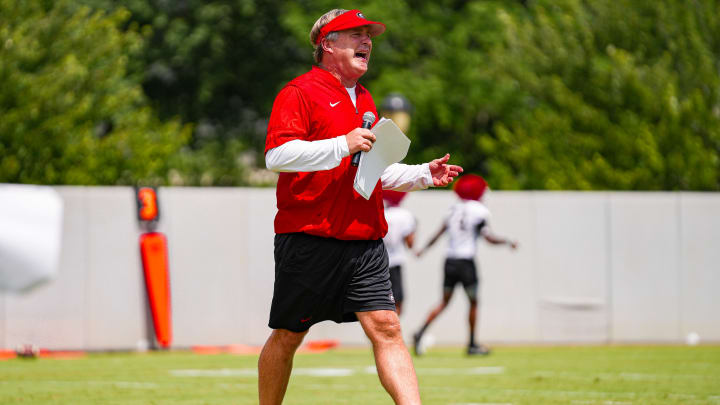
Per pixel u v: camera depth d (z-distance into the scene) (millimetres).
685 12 72125
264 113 114688
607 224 50812
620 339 50781
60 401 24453
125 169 63000
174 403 23938
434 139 111312
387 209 38438
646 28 75125
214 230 47031
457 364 37438
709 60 68750
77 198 45594
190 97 114125
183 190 46844
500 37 103188
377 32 14672
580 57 76125
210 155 105188
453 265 41969
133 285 45906
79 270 45375
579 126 71125
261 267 47344
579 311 50344
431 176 14820
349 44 14273
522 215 50312
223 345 46875
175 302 46500
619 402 23703
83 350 45219
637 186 64375
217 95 114688
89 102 62031
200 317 46750
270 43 113562
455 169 14844
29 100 58906
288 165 13289
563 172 67812
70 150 59719
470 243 41969
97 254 45625
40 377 32094
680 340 51094
